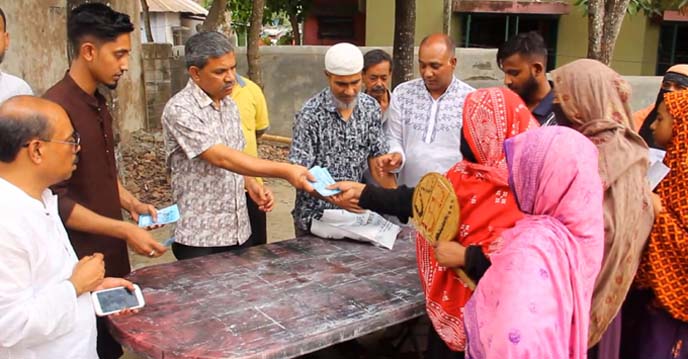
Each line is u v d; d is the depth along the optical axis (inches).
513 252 67.6
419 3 374.9
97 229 88.8
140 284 95.3
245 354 75.0
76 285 73.4
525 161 71.6
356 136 120.7
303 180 103.3
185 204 112.0
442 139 133.0
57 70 263.3
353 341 140.0
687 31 365.7
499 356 65.7
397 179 140.0
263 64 315.0
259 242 139.1
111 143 99.7
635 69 374.0
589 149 70.9
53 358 72.0
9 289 65.9
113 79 93.4
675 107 91.7
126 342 79.7
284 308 88.0
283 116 320.2
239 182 115.0
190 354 74.9
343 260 107.5
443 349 90.2
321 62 313.7
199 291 93.1
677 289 87.4
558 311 66.1
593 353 89.4
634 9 304.2
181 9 662.5
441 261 81.5
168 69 324.5
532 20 389.7
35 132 68.4
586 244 69.8
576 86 84.7
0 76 114.3
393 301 91.2
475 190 81.4
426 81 132.1
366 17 376.8
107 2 160.4
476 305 70.5
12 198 67.3
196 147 104.7
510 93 82.2
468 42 382.9
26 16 237.8
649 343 93.7
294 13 412.5
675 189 89.0
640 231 83.5
